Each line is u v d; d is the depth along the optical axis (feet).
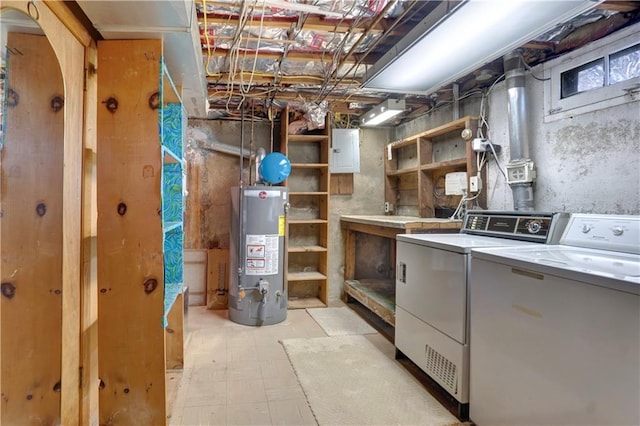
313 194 13.14
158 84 5.11
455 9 5.57
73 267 4.50
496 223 8.04
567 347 4.39
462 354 6.20
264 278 11.02
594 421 4.07
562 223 6.71
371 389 7.14
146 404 5.13
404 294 8.27
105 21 4.65
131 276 5.08
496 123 9.32
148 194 5.08
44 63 4.27
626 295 3.78
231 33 7.32
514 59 8.07
